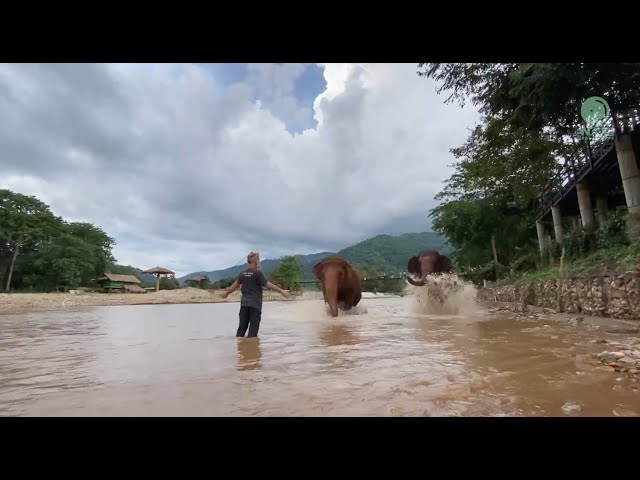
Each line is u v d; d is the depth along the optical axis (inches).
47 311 858.1
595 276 360.8
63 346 245.3
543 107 403.9
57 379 147.4
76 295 1491.1
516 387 124.3
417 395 118.0
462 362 165.0
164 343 247.1
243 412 106.3
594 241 541.0
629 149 443.5
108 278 2310.5
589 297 357.4
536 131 507.5
